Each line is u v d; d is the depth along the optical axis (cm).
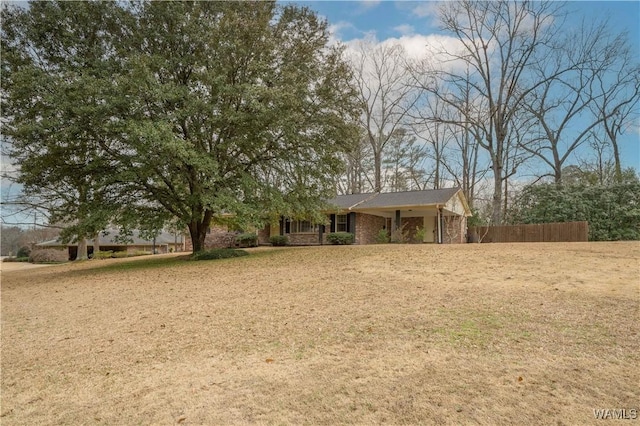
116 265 1705
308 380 358
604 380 325
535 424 264
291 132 1384
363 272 941
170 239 3997
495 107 2573
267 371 388
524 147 2839
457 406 293
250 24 1332
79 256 2416
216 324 577
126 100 1174
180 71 1428
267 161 1553
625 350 386
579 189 2266
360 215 2331
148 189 1424
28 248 4381
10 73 1269
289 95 1290
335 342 460
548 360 371
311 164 1558
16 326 661
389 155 3622
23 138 1232
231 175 1512
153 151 1203
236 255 1531
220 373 393
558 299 590
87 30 1396
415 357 396
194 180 1434
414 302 620
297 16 1520
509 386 321
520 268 880
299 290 780
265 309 645
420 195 2272
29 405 352
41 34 1366
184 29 1341
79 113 1141
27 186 1480
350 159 3566
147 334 553
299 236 2395
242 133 1409
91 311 737
